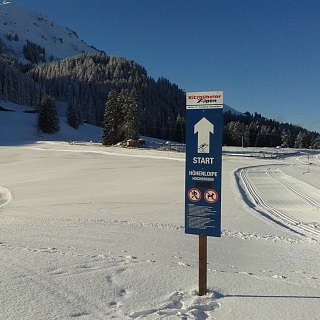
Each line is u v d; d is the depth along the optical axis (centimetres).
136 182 2698
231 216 1375
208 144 424
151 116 11769
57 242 759
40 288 424
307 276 595
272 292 447
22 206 1669
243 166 4097
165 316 360
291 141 12025
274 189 2259
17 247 651
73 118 10506
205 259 429
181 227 1088
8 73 12925
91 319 349
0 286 423
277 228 1151
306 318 365
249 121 15575
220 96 416
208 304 394
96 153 5878
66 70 17125
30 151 6162
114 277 481
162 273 508
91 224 1066
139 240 841
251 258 735
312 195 2017
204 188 427
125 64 18600
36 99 13588
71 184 2616
